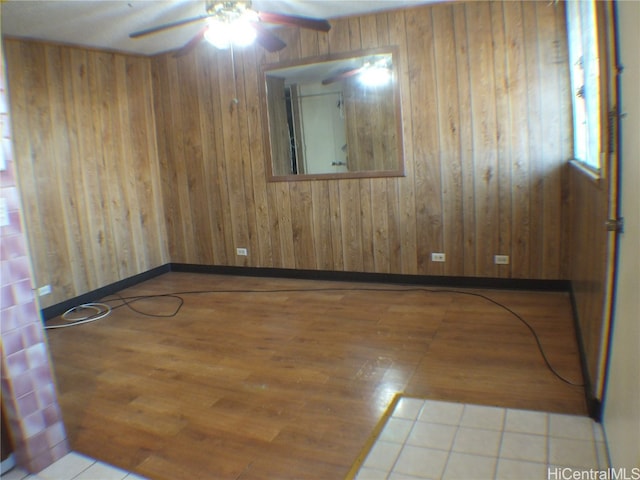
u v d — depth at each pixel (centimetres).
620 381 170
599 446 196
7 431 210
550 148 376
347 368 285
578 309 304
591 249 241
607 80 188
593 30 246
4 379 202
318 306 398
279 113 462
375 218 443
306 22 301
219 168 500
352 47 423
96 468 209
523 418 220
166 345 338
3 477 208
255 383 275
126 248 492
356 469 194
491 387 251
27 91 400
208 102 491
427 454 200
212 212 512
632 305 154
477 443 204
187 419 242
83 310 429
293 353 311
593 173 247
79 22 371
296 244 481
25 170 397
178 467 206
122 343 346
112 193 477
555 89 368
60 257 425
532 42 370
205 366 301
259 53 459
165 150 521
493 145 392
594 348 222
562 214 380
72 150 437
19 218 203
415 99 410
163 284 497
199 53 485
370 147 433
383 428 221
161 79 508
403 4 389
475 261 414
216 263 523
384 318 361
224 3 281
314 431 224
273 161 474
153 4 343
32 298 208
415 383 261
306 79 446
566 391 241
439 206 418
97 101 460
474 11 382
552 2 359
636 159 151
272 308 401
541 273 395
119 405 260
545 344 297
